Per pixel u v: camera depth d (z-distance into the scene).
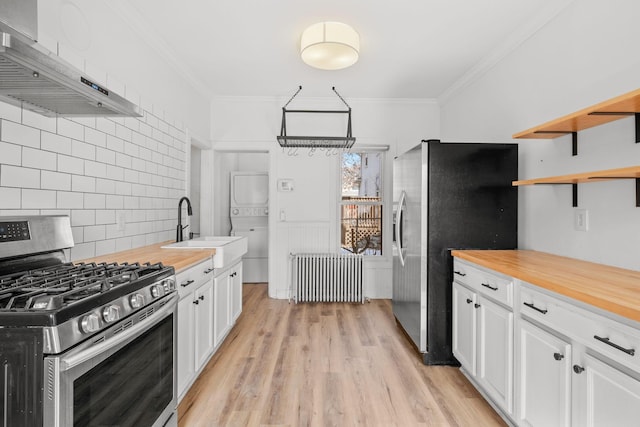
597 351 1.16
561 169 2.14
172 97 3.00
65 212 1.73
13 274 1.37
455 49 2.83
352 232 4.35
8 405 0.91
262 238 5.08
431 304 2.44
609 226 1.78
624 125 1.70
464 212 2.44
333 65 2.73
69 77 1.19
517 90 2.61
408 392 2.08
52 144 1.64
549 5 2.16
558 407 1.35
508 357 1.70
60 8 1.69
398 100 4.14
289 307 3.84
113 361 1.15
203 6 2.23
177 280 1.75
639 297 1.14
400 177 3.03
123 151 2.23
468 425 1.77
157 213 2.71
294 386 2.13
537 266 1.75
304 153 4.21
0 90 1.31
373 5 2.21
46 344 0.90
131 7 2.22
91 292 1.11
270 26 2.48
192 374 2.00
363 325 3.25
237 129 4.12
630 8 1.67
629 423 1.03
